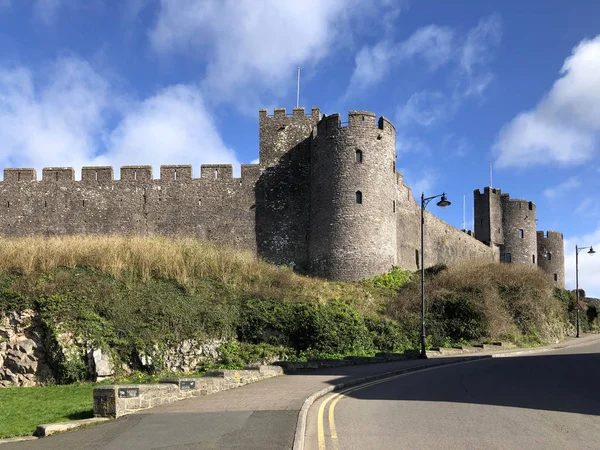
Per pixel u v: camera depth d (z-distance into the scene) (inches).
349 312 992.9
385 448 325.7
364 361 826.2
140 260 933.8
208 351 796.6
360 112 1496.1
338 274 1429.6
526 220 2620.6
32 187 1672.0
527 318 1323.8
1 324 739.4
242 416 410.0
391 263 1471.5
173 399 486.6
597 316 1942.7
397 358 888.9
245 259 1136.8
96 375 690.8
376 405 462.0
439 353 975.0
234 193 1653.5
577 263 1841.8
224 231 1636.3
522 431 363.6
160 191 1662.2
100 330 729.0
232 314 863.7
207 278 976.9
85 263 896.9
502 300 1322.6
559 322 1508.4
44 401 567.8
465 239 2237.9
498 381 604.4
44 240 1056.8
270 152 1672.0
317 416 420.8
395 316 1151.6
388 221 1483.8
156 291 845.2
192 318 805.9
